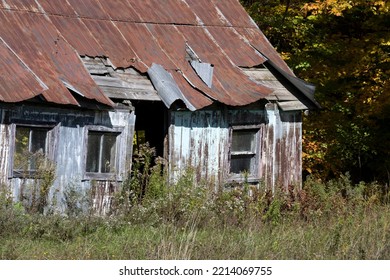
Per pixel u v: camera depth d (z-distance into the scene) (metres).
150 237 21.02
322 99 35.94
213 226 23.70
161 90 26.69
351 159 36.69
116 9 28.42
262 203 26.05
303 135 36.25
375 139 36.03
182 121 27.44
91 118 25.41
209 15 30.69
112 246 19.94
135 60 27.16
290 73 30.73
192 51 28.86
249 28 31.38
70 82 24.89
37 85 23.83
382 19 34.75
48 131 24.62
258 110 29.27
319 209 25.80
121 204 24.50
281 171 29.98
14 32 25.08
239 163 29.14
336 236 21.31
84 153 25.25
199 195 25.14
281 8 37.56
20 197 23.72
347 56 35.28
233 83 28.55
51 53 25.34
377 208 26.78
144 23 28.64
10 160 23.64
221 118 28.33
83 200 24.64
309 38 37.06
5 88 23.17
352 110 36.12
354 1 33.97
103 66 26.38
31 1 26.45
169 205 24.17
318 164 37.09
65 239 20.88
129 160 26.12
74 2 27.56
